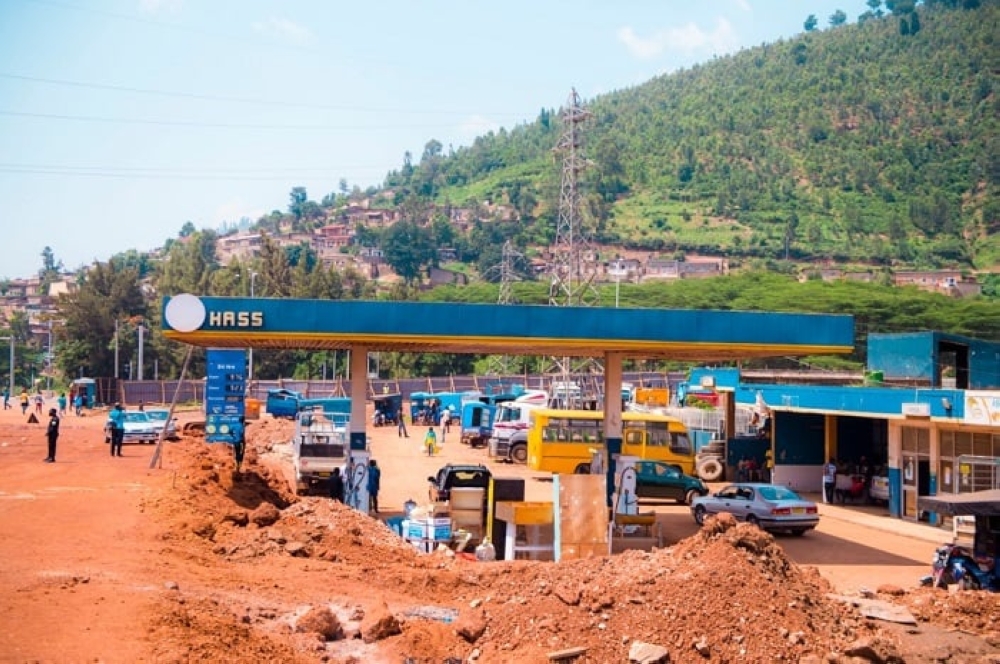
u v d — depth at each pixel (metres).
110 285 115.12
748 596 15.11
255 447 48.25
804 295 142.62
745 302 142.62
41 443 39.94
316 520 21.97
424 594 18.05
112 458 33.38
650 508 35.06
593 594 15.30
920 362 40.12
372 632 14.88
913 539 29.03
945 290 189.62
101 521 20.11
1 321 175.62
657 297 148.38
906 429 33.12
